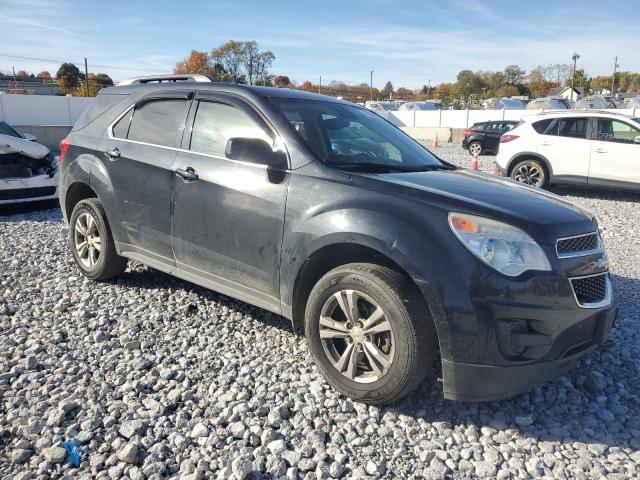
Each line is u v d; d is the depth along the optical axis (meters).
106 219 4.85
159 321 4.32
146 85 4.80
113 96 5.03
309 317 3.35
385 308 2.99
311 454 2.79
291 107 3.96
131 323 4.24
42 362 3.60
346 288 3.16
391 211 3.08
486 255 2.87
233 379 3.49
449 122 36.66
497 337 2.88
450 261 2.88
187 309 4.52
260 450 2.78
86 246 5.14
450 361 2.92
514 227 2.94
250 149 3.52
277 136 3.69
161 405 3.14
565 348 3.02
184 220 4.07
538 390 3.46
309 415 3.09
